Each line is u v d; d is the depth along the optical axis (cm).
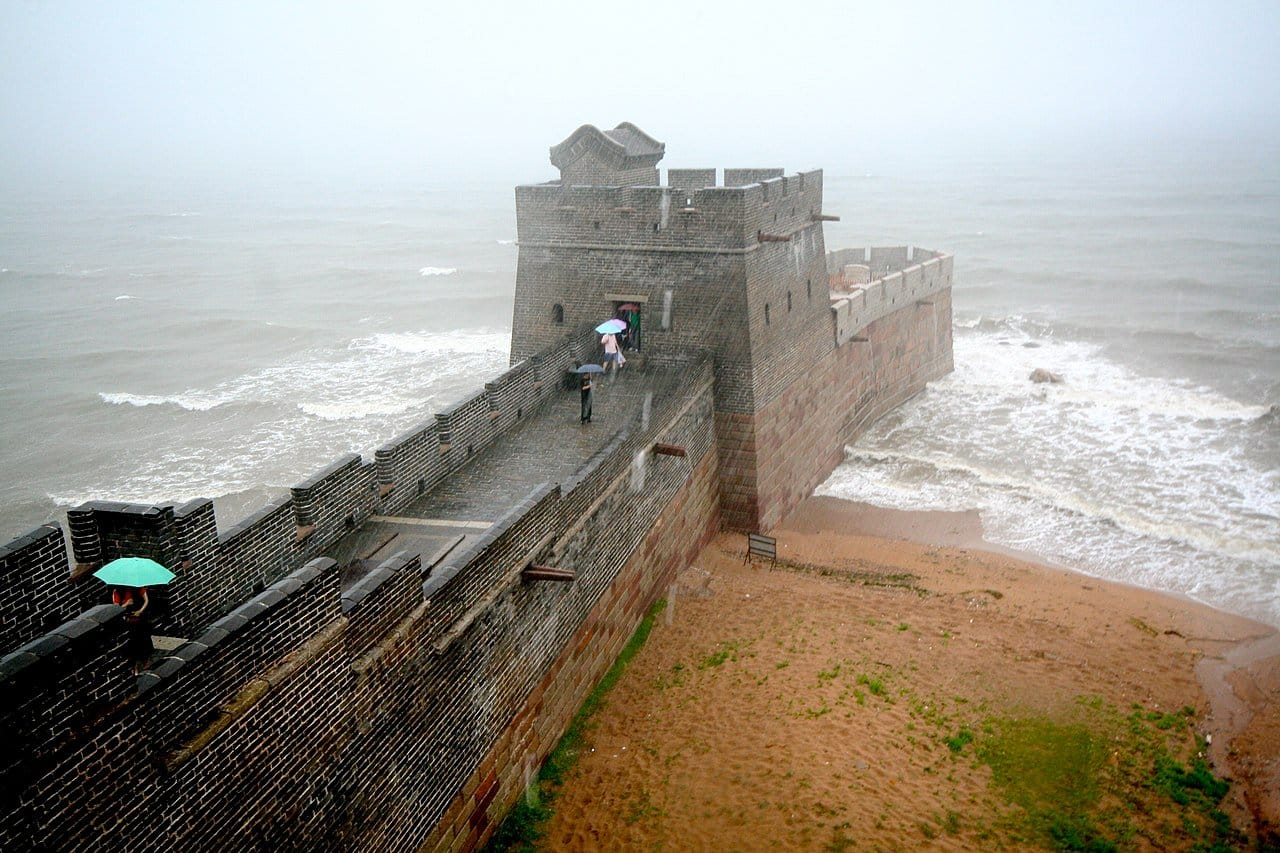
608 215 2889
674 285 2841
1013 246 9750
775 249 2934
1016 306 7125
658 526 2422
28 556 1010
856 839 1520
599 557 2056
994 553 2894
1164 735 1889
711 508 2862
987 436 3953
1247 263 8306
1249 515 3162
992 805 1642
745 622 2316
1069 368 5272
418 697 1390
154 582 1086
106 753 905
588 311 2997
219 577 1457
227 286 9019
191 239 12938
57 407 5169
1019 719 1888
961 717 1883
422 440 2081
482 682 1574
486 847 1609
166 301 8300
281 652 1131
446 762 1473
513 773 1700
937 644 2170
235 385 5594
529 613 1734
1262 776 1778
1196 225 10612
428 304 7831
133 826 937
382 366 5912
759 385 2830
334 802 1222
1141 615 2466
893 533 3056
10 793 812
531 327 3106
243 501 3881
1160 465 3622
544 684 1814
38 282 9438
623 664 2178
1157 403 4347
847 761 1714
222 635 1043
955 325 6494
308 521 1738
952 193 15338
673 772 1753
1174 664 2188
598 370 2519
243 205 18325
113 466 4334
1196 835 1611
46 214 17325
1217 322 6322
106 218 16262
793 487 3188
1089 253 9138
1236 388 4812
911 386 4428
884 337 4044
